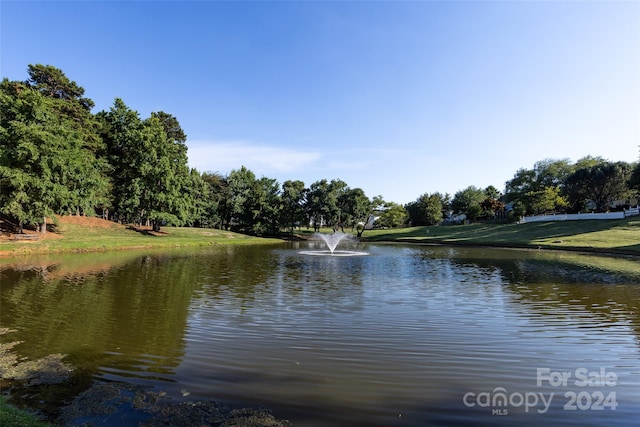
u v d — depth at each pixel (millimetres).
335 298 12617
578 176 63312
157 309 10750
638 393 5875
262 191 62344
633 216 47562
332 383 6055
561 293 13680
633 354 7508
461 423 4926
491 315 10445
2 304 11148
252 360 6988
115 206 45438
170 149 45969
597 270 20297
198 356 7164
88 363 6762
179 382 6012
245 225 65250
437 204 92688
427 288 14719
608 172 59375
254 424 4777
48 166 27609
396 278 17406
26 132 26719
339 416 5031
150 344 7809
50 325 9070
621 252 29375
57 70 41219
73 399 5387
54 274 16922
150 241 35438
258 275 17922
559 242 37688
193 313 10367
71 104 40062
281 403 5367
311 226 88375
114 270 18547
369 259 27078
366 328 9117
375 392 5762
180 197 46531
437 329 9062
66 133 30141
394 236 63188
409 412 5180
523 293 13688
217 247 37781
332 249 36812
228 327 9078
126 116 45062
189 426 4715
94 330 8711
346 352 7469
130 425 4715
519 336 8562
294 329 8977
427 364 6891
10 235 28172
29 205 27578
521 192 79312
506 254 31484
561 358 7273
